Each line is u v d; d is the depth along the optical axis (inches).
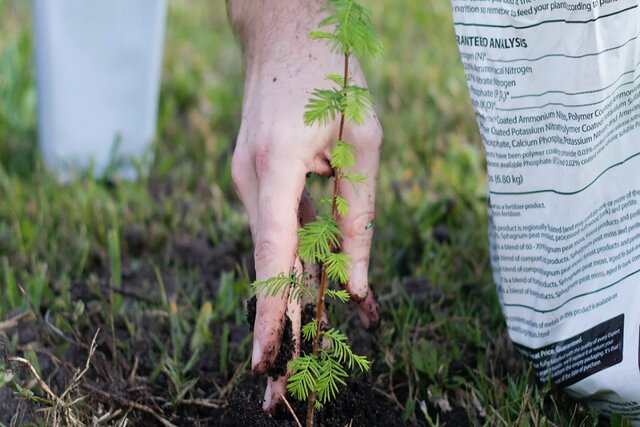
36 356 36.6
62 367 36.3
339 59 34.0
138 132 47.3
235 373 35.9
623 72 32.3
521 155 33.2
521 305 34.6
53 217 43.8
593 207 33.2
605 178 33.0
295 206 32.4
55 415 33.3
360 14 30.0
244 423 33.0
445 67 56.2
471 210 43.9
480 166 47.1
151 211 44.5
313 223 30.9
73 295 39.5
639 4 31.7
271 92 33.4
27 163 47.7
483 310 38.8
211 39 61.9
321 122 32.4
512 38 32.2
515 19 32.0
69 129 46.5
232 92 54.4
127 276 41.4
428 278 40.3
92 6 44.9
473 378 36.4
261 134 32.9
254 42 34.9
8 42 56.2
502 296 35.3
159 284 40.8
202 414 35.8
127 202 45.0
